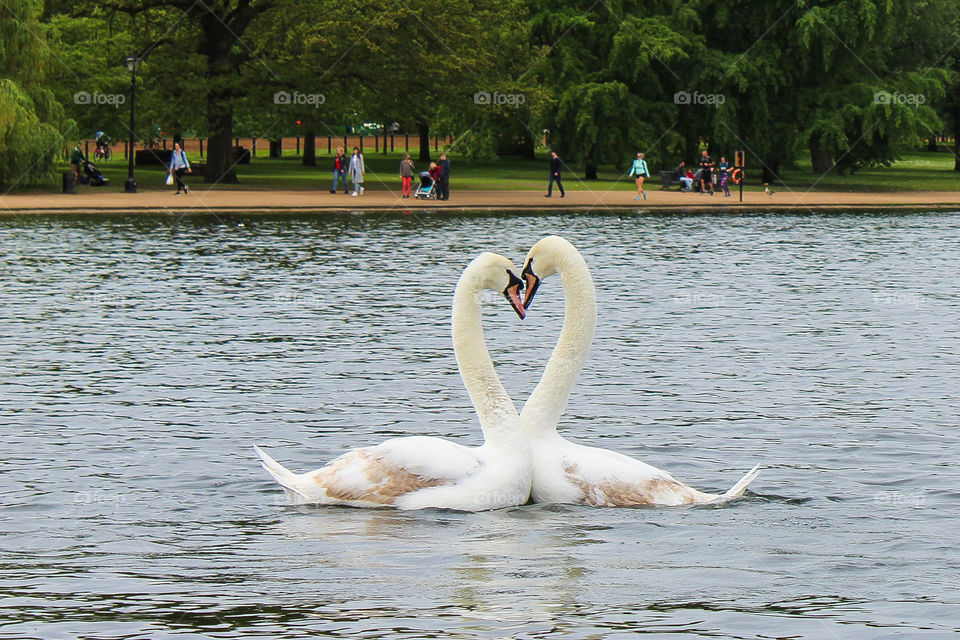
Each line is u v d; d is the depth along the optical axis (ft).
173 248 103.60
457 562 27.04
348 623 23.52
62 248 102.27
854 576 26.48
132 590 25.43
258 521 30.14
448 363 53.36
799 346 59.11
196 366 52.11
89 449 37.65
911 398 46.80
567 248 32.65
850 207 171.53
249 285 80.48
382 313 68.69
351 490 31.01
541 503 31.60
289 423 41.68
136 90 185.57
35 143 156.66
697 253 106.01
